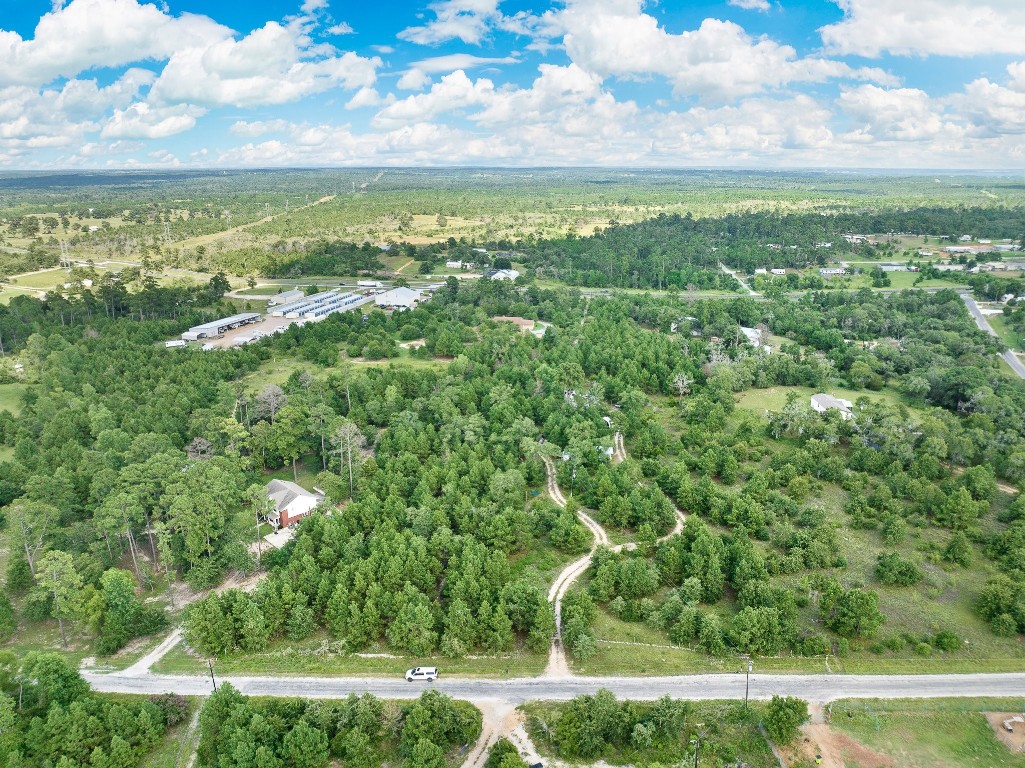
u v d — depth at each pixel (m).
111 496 134.75
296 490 151.25
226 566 131.88
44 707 95.88
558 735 92.44
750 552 124.62
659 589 125.06
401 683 103.81
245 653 111.06
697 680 103.50
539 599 111.75
